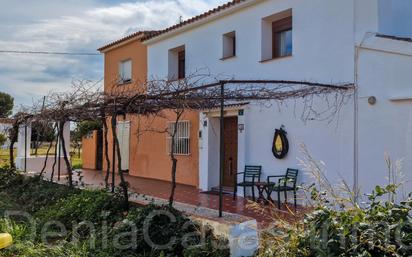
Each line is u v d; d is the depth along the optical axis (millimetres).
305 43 10258
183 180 14867
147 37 16172
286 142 10633
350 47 9195
